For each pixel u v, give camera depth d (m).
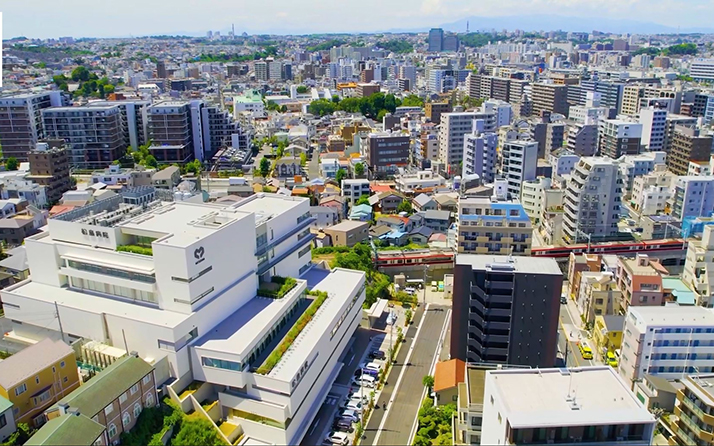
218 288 86.88
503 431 57.69
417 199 187.25
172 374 78.69
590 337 116.38
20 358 73.06
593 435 56.38
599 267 133.12
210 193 189.25
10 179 178.38
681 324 91.88
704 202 171.50
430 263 143.88
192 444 71.75
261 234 99.44
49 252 91.62
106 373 71.00
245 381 78.31
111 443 68.19
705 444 76.44
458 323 96.12
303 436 80.88
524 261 96.00
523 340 93.06
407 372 100.81
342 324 99.56
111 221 95.81
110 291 88.56
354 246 143.12
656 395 87.56
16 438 67.44
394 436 84.31
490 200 143.75
